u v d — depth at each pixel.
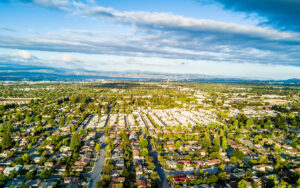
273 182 105.62
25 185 98.44
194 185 108.44
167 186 110.25
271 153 155.38
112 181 109.19
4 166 121.38
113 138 180.00
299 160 142.75
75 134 152.88
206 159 139.75
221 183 112.06
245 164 137.62
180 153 150.50
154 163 135.25
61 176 114.31
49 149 146.62
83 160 131.75
